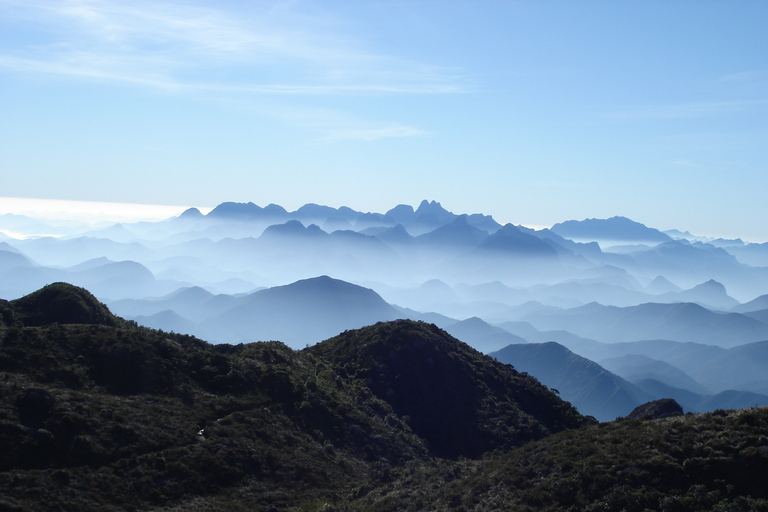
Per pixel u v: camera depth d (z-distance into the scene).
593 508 30.23
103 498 37.38
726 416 35.69
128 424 45.03
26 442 38.47
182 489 40.97
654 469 31.75
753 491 28.30
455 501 36.97
